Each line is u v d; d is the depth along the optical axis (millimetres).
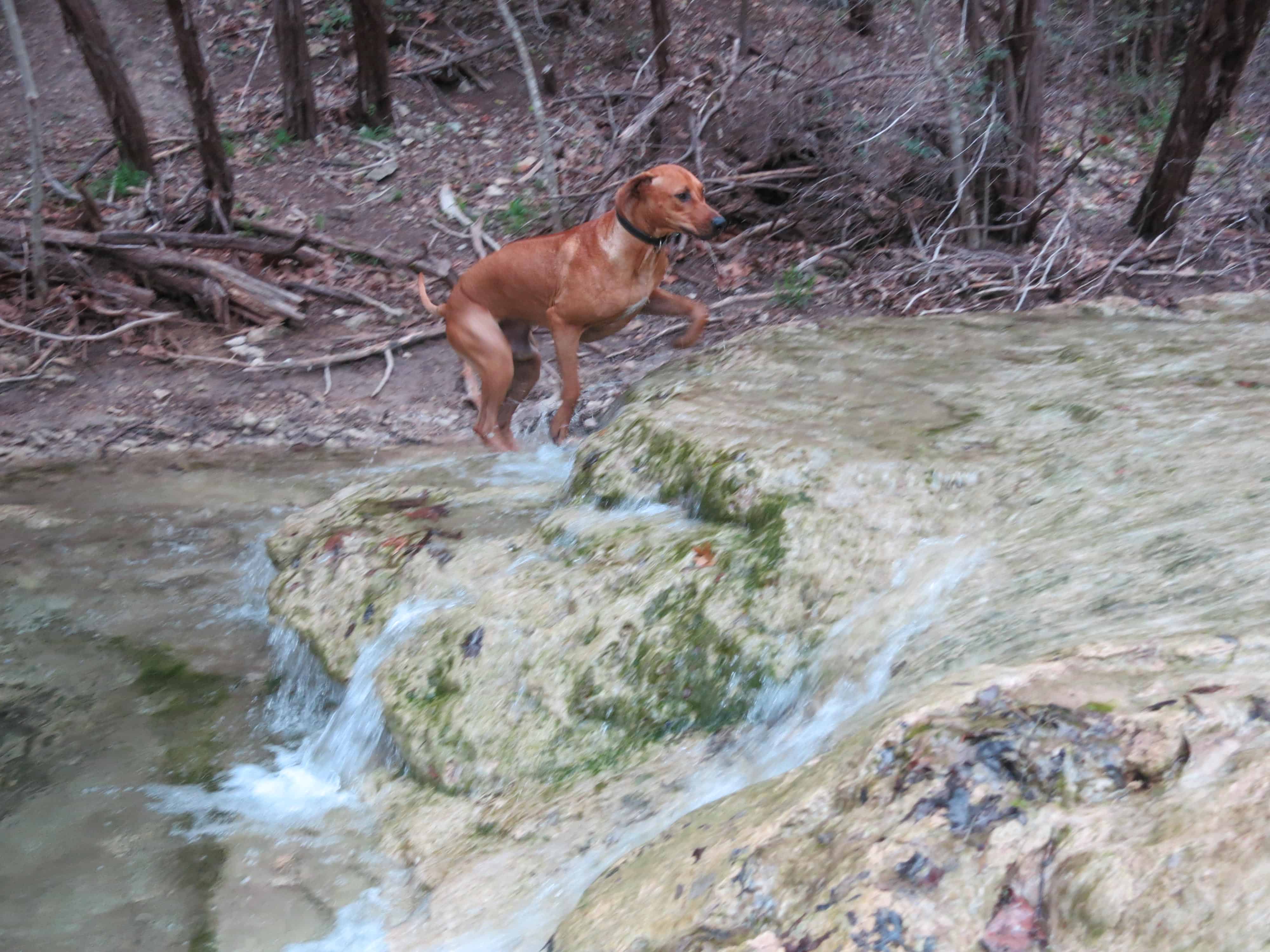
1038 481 3461
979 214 9453
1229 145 10797
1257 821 1553
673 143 10711
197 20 13547
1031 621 2652
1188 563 2646
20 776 3801
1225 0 8031
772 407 4477
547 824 3127
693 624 3447
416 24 13609
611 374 7836
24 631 4828
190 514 6113
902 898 1725
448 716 3631
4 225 8992
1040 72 8992
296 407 7777
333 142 11609
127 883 3232
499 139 11828
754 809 2262
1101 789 1796
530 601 3840
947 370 4859
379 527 4758
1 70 12703
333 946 2914
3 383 7961
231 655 4652
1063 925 1612
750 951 1774
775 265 9367
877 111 9766
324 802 3689
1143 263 8664
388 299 9289
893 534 3402
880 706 2600
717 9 13812
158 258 8922
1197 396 4008
